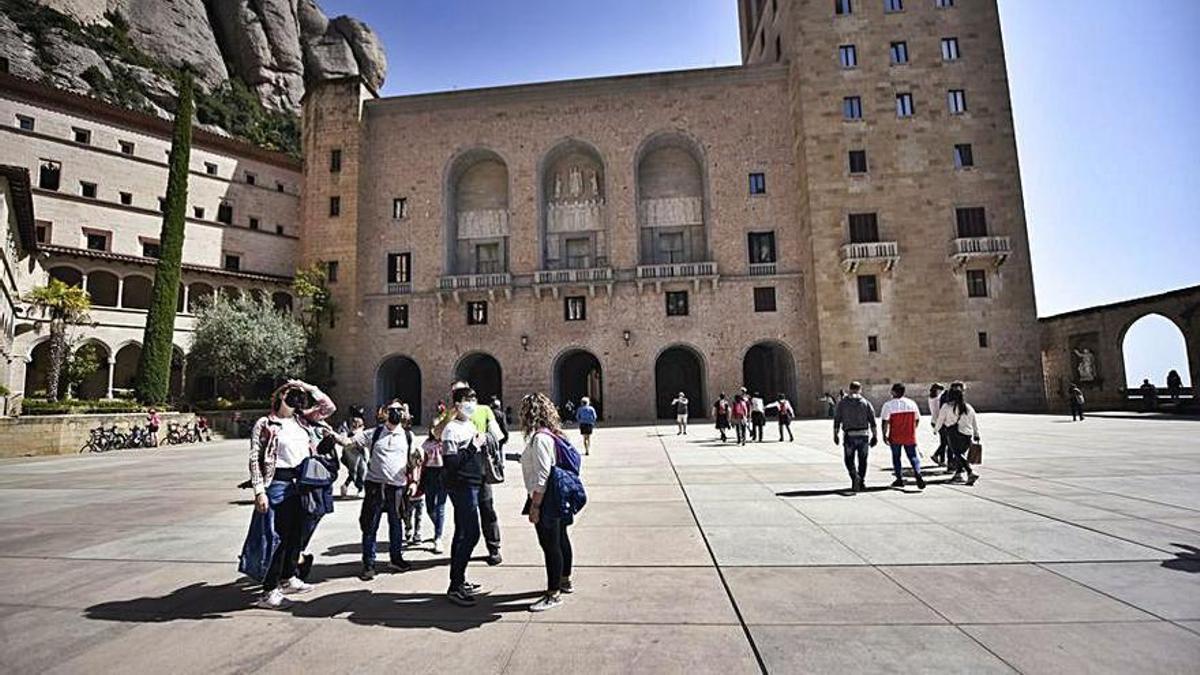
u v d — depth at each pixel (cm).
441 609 551
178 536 879
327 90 4434
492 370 4872
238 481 1523
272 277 4512
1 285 2722
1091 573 588
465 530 579
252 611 554
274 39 8138
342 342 4212
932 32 4028
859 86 3997
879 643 444
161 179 4519
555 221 4434
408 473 725
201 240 4547
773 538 768
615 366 4075
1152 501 915
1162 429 2134
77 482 1562
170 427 3084
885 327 3816
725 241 4138
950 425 1155
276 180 5056
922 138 3944
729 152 4219
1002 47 4003
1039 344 3772
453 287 4169
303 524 601
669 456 1808
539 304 4178
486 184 4541
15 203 2997
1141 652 414
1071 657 411
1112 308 3641
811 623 487
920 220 3884
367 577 655
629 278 4134
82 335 3756
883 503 974
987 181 3897
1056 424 2542
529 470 571
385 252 4350
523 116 4372
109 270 3947
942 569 617
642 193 4438
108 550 795
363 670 426
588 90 4328
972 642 440
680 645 453
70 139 4181
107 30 6253
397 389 4766
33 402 2816
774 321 4041
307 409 654
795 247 4109
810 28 4062
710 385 4012
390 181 4422
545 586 612
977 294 3831
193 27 7212
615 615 520
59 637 498
